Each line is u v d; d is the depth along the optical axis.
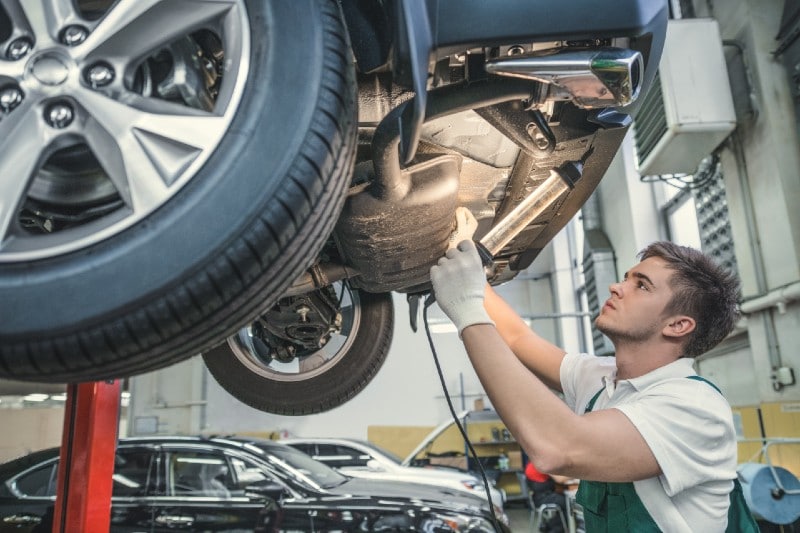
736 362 5.32
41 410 6.48
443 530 3.47
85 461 1.99
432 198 1.19
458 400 10.55
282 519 3.45
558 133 1.15
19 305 0.79
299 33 0.89
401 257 1.33
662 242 1.28
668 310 1.16
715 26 4.70
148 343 0.80
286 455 3.96
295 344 2.10
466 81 1.01
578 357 1.45
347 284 2.03
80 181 0.97
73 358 0.79
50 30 0.88
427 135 1.22
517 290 11.79
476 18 0.91
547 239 1.63
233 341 2.16
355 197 1.17
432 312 11.02
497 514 3.86
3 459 6.08
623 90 0.91
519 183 1.37
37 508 3.38
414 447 10.30
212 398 10.38
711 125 4.45
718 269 1.20
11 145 0.85
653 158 4.89
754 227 4.75
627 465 0.96
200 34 1.01
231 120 0.85
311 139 0.84
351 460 6.51
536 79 0.93
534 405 0.95
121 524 3.39
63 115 0.87
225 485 3.53
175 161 0.84
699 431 1.01
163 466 3.56
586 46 0.95
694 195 5.77
